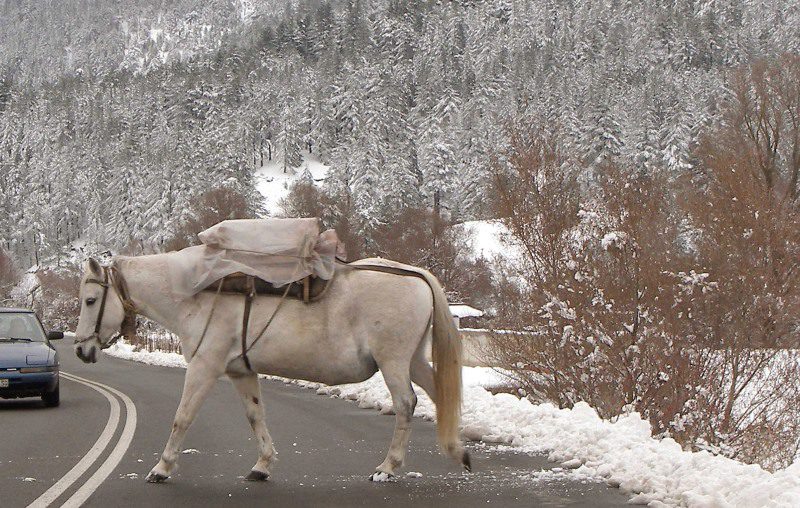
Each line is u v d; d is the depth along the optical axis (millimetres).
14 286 112812
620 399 13531
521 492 8016
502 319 17078
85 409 15953
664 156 102688
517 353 15938
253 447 10891
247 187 101688
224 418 14008
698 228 22547
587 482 8500
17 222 165000
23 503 7559
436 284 8742
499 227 19234
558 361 14703
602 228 15656
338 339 8531
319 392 18641
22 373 15758
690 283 13344
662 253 14914
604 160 22547
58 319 85500
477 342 21531
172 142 197125
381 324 8484
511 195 18953
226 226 8734
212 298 8664
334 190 114438
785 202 27062
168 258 8984
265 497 7816
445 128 146625
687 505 7270
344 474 8977
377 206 87875
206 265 8641
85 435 12242
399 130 165250
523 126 22141
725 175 27484
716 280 14211
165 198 106125
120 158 187875
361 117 195000
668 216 17344
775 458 13156
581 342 14164
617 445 9578
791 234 18000
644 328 13703
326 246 8617
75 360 37375
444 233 63062
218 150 119875
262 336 8547
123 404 16922
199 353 8633
